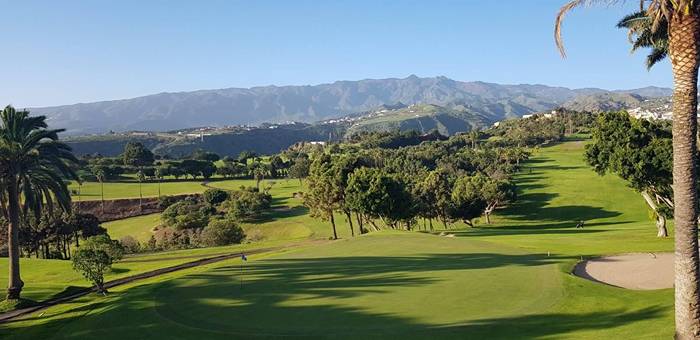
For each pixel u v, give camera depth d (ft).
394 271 111.45
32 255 295.69
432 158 504.43
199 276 113.80
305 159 514.68
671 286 90.58
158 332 74.02
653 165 160.35
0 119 130.52
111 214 402.93
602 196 361.51
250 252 203.10
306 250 154.71
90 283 149.89
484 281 96.99
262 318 77.41
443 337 65.05
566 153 571.28
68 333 81.00
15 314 112.06
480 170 460.96
